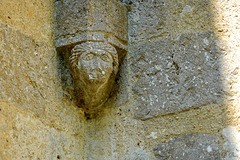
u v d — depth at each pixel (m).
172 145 3.57
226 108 3.55
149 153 3.59
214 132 3.54
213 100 3.58
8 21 3.52
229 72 3.61
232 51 3.64
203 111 3.58
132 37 3.80
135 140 3.64
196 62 3.66
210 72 3.63
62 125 3.62
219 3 3.73
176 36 3.73
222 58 3.64
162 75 3.69
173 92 3.65
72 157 3.63
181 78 3.66
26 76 3.52
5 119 3.36
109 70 3.63
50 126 3.56
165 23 3.77
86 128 3.75
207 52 3.67
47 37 3.68
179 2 3.79
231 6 3.71
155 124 3.63
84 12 3.70
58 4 3.77
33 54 3.59
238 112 3.53
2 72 3.41
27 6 3.64
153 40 3.76
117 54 3.69
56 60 3.69
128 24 3.83
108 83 3.71
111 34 3.71
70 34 3.69
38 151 3.47
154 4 3.82
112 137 3.68
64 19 3.72
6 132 3.35
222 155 3.49
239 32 3.66
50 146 3.53
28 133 3.45
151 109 3.66
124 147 3.64
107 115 3.73
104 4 3.74
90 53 3.62
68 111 3.67
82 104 3.72
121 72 3.76
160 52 3.73
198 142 3.54
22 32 3.57
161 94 3.66
